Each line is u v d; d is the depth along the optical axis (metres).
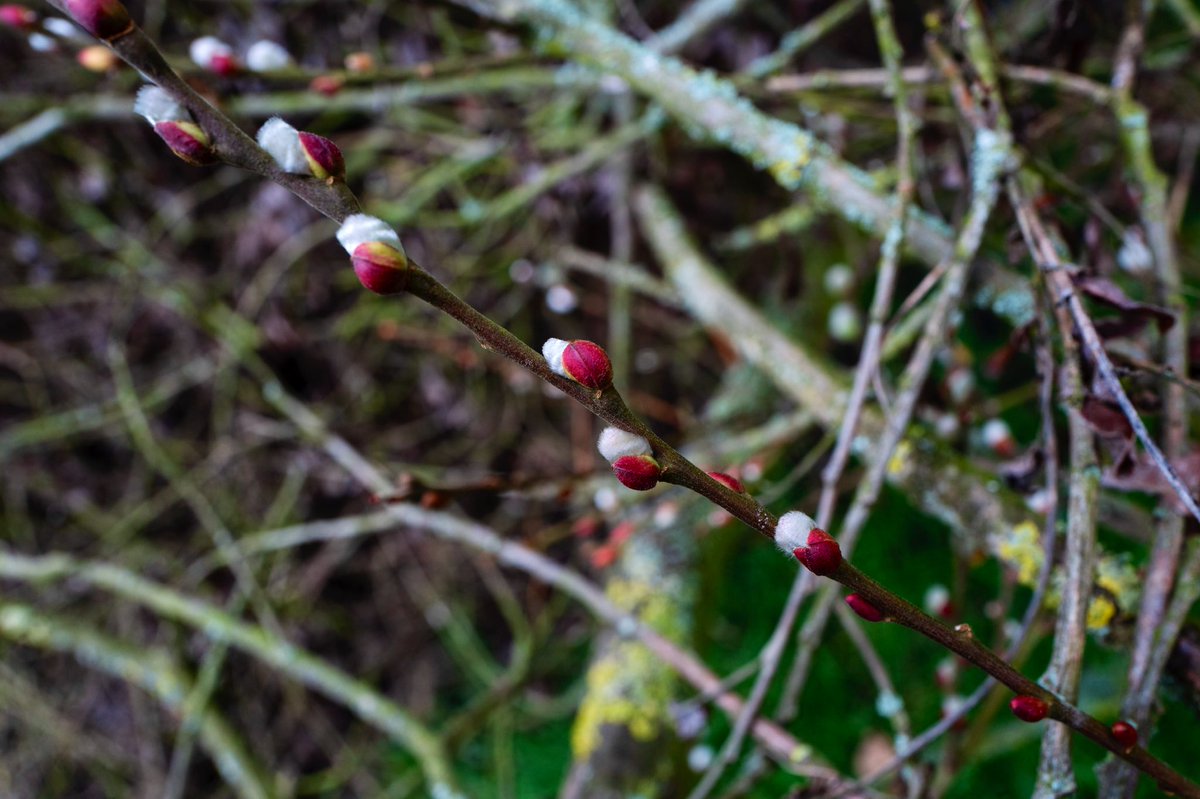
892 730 0.80
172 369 1.11
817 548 0.33
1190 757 0.69
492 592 1.08
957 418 0.61
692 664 0.58
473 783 0.94
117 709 1.05
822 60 1.05
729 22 0.99
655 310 1.10
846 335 0.88
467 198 1.04
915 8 1.00
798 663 0.49
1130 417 0.38
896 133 0.83
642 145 0.97
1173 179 1.00
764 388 0.91
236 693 1.02
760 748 0.56
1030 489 0.47
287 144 0.32
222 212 1.13
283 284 1.06
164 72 0.31
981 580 0.85
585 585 0.65
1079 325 0.41
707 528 0.76
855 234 0.94
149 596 0.91
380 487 0.85
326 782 0.95
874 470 0.45
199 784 1.02
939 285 0.60
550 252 1.00
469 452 1.09
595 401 0.32
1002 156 0.48
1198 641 0.43
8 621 0.94
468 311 0.32
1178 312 0.48
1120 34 0.82
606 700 0.72
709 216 1.04
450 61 0.65
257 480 1.08
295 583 1.06
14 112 1.02
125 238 1.03
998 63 0.54
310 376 1.11
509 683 0.85
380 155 1.13
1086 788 0.69
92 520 1.07
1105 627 0.45
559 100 0.99
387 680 1.08
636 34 0.96
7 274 1.12
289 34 1.07
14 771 1.01
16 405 1.14
